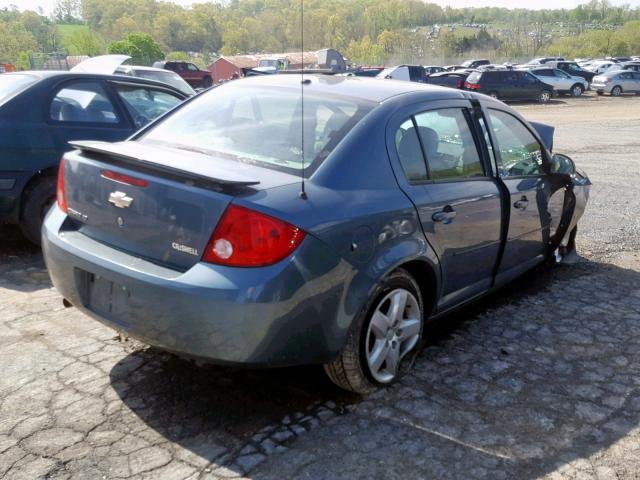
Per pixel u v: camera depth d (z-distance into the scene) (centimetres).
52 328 394
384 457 277
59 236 316
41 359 353
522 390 340
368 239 295
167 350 280
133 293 276
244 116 353
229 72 4278
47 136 527
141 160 282
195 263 270
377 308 313
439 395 331
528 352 387
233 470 265
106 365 348
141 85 618
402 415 310
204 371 345
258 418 303
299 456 275
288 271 262
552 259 545
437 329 416
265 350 266
